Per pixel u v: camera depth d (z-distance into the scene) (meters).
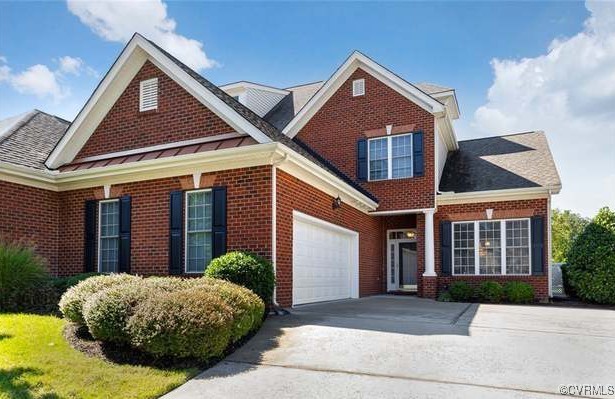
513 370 5.78
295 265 11.27
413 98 16.55
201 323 6.12
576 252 14.96
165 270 11.19
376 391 5.14
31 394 4.92
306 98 21.11
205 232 10.97
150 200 11.67
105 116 13.55
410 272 18.92
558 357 6.36
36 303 9.84
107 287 7.78
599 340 7.43
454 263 16.59
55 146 13.40
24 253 10.16
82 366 5.89
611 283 13.97
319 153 17.80
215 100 11.73
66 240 12.85
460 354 6.45
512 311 11.49
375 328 8.12
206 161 10.66
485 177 17.12
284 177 10.70
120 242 11.90
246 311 7.17
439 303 13.49
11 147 13.12
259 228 10.19
